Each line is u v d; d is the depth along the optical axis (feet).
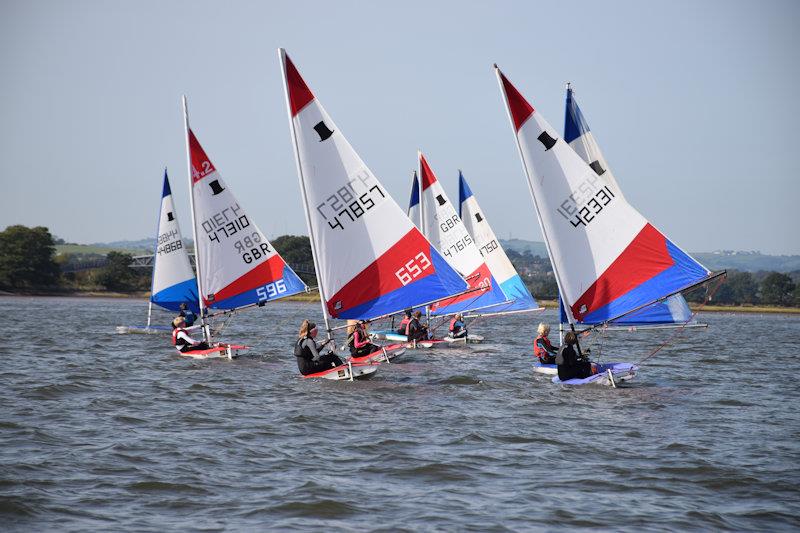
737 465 134.21
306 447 144.87
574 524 104.58
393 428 161.99
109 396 198.90
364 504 112.06
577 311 220.23
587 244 219.00
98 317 628.28
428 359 296.92
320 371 232.94
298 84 226.79
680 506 112.37
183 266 408.05
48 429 155.53
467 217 393.91
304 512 108.27
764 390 225.76
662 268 215.92
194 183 311.27
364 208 231.91
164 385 219.82
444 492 118.32
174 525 102.63
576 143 239.50
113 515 106.01
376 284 234.17
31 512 105.81
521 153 219.00
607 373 221.46
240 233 316.40
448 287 236.02
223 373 247.91
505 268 387.34
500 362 288.92
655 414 180.86
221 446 144.66
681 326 222.89
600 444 149.18
